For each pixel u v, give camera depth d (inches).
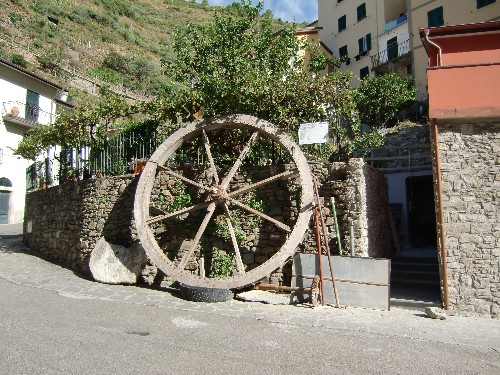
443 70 315.0
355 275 305.4
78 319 243.0
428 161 577.6
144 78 1936.5
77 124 474.3
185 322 248.2
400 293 353.1
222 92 374.3
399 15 1099.3
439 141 311.3
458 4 897.5
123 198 409.7
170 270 339.3
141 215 370.0
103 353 186.1
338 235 328.5
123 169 458.6
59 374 160.4
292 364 183.6
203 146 427.2
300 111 383.9
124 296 315.9
